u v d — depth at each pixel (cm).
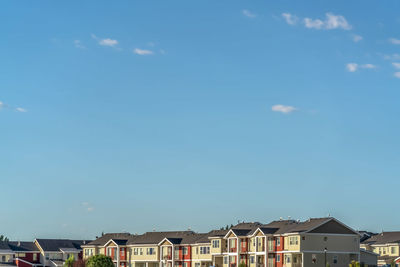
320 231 12862
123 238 18225
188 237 16588
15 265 18838
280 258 13225
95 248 18150
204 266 15600
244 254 14225
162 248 16688
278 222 14575
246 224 15450
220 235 15012
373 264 13775
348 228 13062
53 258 19338
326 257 12812
